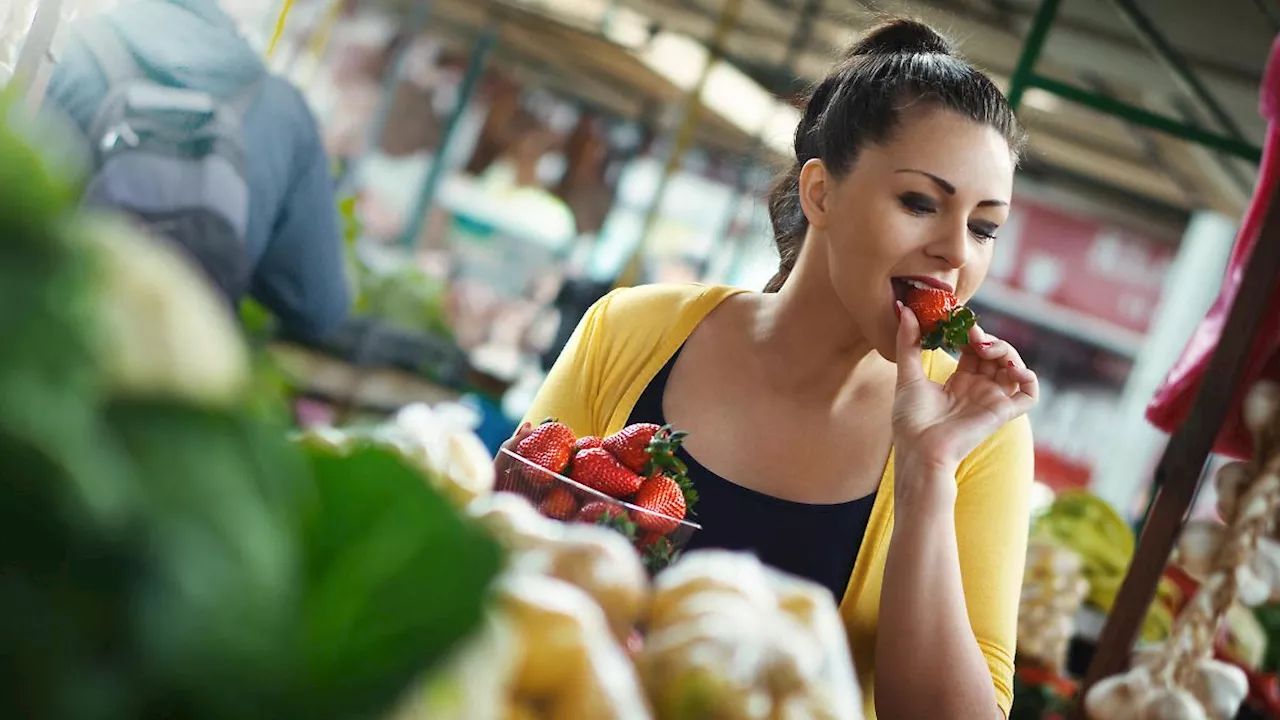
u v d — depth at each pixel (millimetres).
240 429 385
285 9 3096
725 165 11078
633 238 11250
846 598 1687
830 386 1742
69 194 382
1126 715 1979
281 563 385
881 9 1936
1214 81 5133
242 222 2273
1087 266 11500
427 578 431
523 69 10805
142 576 346
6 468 325
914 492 1477
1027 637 2963
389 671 415
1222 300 2277
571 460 1324
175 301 374
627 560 772
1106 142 7988
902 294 1643
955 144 1598
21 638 332
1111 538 3428
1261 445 2055
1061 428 11531
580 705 606
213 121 2217
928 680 1413
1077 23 5285
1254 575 2084
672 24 8133
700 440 1775
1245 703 2557
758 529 1705
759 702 689
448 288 8188
